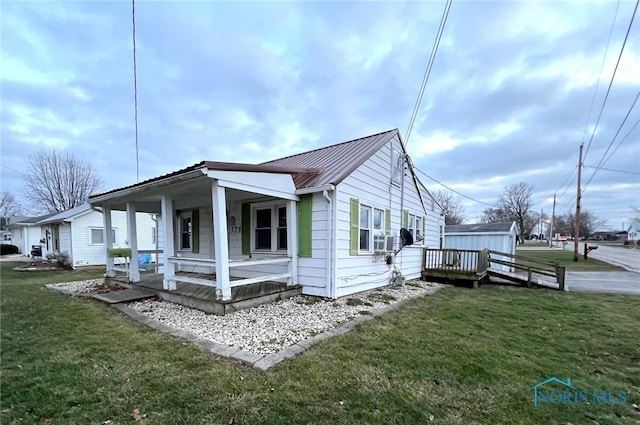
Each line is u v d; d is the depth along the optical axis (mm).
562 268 8719
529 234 63906
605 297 7449
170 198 6168
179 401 2385
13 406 2334
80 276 10961
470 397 2529
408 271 10094
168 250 6160
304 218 6719
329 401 2420
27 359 3199
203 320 4684
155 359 3176
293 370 2938
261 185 5715
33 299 6410
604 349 3734
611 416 2324
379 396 2502
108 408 2295
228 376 2797
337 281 6391
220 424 2111
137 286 6961
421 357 3322
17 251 26656
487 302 6648
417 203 11164
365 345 3658
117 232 15992
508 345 3797
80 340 3762
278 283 7016
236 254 8039
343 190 6617
